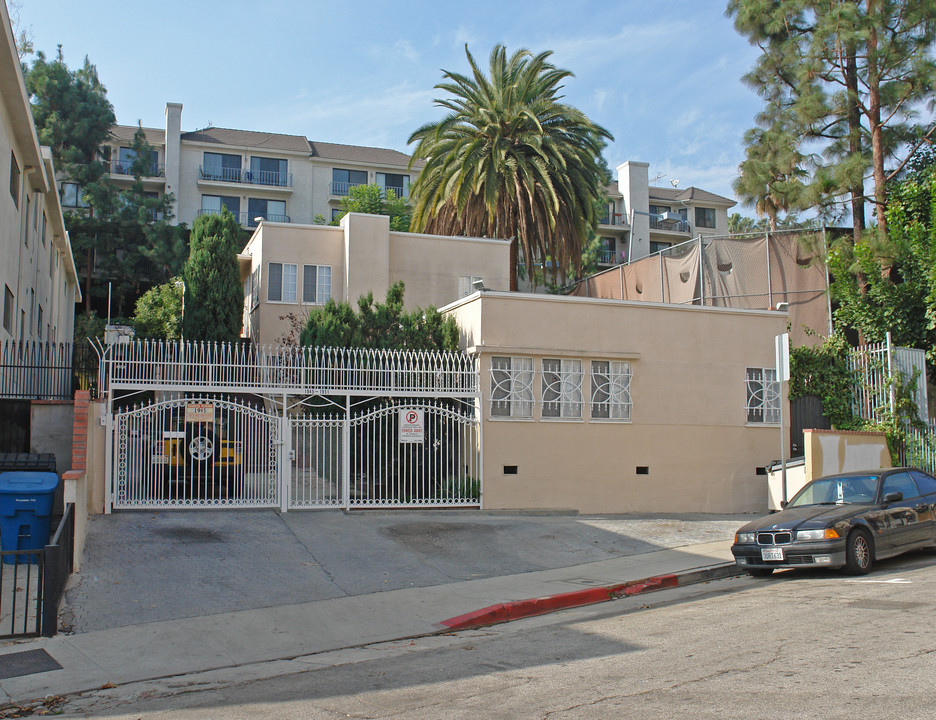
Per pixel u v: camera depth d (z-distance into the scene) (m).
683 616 9.02
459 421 15.70
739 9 27.66
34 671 7.27
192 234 25.97
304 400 14.80
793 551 11.04
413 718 5.70
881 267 22.69
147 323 38.88
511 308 16.42
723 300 23.58
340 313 17.20
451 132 28.81
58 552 8.62
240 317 25.91
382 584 10.66
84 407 12.29
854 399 20.34
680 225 63.84
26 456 12.50
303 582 10.52
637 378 17.33
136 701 6.52
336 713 5.94
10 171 18.27
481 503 15.62
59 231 27.89
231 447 14.28
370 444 15.10
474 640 8.48
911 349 20.14
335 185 56.81
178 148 53.16
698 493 17.58
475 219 29.02
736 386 18.28
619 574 11.48
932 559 12.35
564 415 16.62
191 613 9.14
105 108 46.09
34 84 44.88
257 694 6.61
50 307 27.75
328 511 14.46
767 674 6.31
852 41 24.08
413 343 17.08
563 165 27.09
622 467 16.95
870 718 5.16
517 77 28.09
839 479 12.74
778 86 28.16
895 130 24.81
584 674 6.68
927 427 19.64
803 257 23.06
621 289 28.02
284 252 27.08
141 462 13.71
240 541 12.06
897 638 7.24
